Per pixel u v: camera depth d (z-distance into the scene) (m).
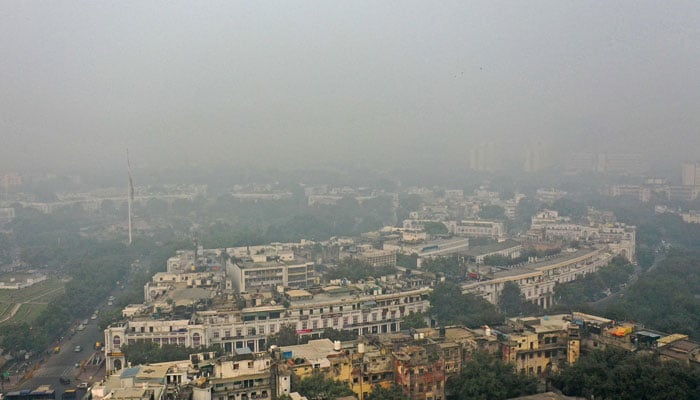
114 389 184.75
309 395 197.88
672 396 190.00
